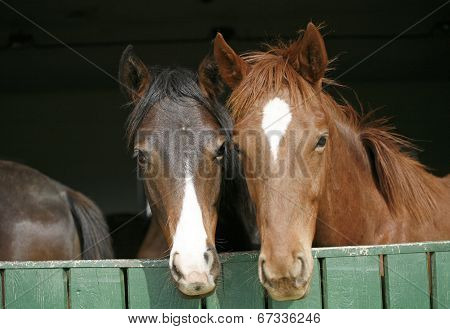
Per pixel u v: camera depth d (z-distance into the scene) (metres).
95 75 10.96
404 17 8.90
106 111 11.80
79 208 3.97
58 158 11.77
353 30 9.32
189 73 3.17
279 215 2.51
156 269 2.65
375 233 3.20
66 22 8.90
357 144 3.22
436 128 11.24
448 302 2.62
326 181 2.89
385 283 2.62
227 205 3.37
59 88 11.70
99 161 11.77
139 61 3.22
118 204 11.70
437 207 3.31
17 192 3.79
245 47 9.58
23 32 9.19
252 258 2.64
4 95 11.77
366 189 3.19
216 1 8.27
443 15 8.84
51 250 3.74
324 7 8.50
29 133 11.78
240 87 2.78
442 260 2.63
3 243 3.65
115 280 2.64
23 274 2.67
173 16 8.80
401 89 11.35
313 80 2.84
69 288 2.66
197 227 2.66
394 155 3.30
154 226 4.07
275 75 2.72
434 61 10.39
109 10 8.48
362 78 11.20
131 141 3.11
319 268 2.63
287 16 8.89
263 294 2.63
